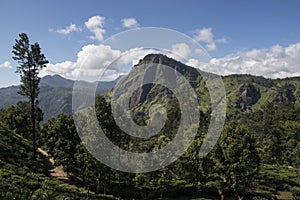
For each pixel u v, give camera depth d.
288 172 71.69
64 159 47.16
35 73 54.84
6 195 19.14
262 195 48.72
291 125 100.88
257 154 45.53
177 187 47.34
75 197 33.62
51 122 60.06
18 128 80.50
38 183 34.06
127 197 42.56
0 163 39.50
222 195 44.84
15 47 52.75
